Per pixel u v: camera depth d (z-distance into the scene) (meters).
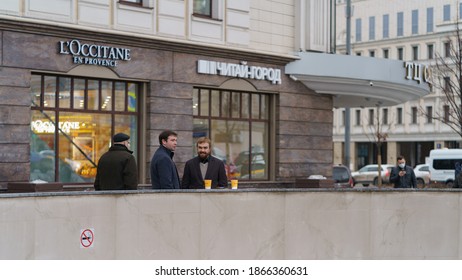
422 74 28.73
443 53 84.81
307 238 14.49
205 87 23.50
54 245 11.09
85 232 11.51
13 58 18.78
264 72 25.00
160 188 13.98
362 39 93.81
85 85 20.69
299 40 26.28
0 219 10.37
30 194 10.79
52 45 19.53
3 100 18.62
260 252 13.86
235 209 13.54
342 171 36.69
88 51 20.22
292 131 26.00
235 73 24.08
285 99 25.80
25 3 18.97
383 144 92.69
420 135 87.38
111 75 20.88
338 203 14.86
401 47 89.62
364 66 26.64
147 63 21.72
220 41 23.81
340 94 27.11
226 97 24.41
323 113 27.02
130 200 12.11
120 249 11.97
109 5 20.78
